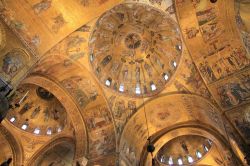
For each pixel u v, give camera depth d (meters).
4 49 13.54
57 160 24.36
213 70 17.08
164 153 27.00
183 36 17.47
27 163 22.56
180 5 16.52
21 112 23.20
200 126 21.14
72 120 20.66
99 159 18.80
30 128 23.52
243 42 15.49
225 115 16.41
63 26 15.14
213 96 17.22
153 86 21.09
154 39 20.78
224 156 20.20
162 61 20.94
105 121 20.05
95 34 18.55
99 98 20.05
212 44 16.61
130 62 21.94
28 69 14.40
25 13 13.99
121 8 18.17
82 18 15.18
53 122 24.08
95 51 19.58
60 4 14.47
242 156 16.83
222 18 15.62
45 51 15.16
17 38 14.01
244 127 15.64
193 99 19.11
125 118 20.48
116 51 21.41
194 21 16.59
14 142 22.73
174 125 22.30
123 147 19.75
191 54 17.59
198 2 15.84
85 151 19.31
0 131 22.50
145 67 21.81
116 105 20.36
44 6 14.22
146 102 20.88
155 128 22.61
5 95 12.78
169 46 19.98
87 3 14.75
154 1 17.42
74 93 20.02
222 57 16.53
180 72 19.03
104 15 17.80
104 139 19.67
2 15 13.44
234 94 16.33
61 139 22.67
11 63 13.68
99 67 20.08
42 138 23.48
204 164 25.78
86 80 19.52
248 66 15.68
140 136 22.06
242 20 14.89
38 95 23.30
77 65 18.58
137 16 19.39
